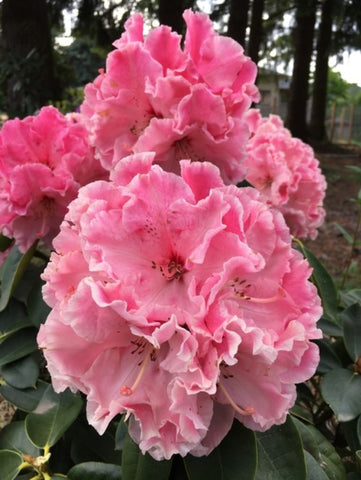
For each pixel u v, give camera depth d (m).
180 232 0.26
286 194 0.60
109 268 0.24
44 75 2.12
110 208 0.26
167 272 0.26
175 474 0.31
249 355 0.25
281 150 0.62
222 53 0.36
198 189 0.26
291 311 0.26
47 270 0.27
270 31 3.61
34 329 0.42
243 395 0.26
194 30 0.35
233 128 0.36
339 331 0.42
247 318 0.26
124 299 0.24
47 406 0.36
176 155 0.37
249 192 0.27
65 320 0.24
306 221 0.64
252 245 0.26
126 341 0.26
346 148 3.69
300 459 0.30
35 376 0.39
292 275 0.27
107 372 0.26
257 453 0.28
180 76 0.34
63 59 2.74
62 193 0.41
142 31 0.37
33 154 0.43
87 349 0.25
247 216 0.26
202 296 0.24
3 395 0.39
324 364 0.39
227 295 0.25
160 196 0.26
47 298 0.28
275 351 0.23
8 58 2.07
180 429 0.24
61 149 0.42
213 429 0.27
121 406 0.24
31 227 0.44
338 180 2.54
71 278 0.26
